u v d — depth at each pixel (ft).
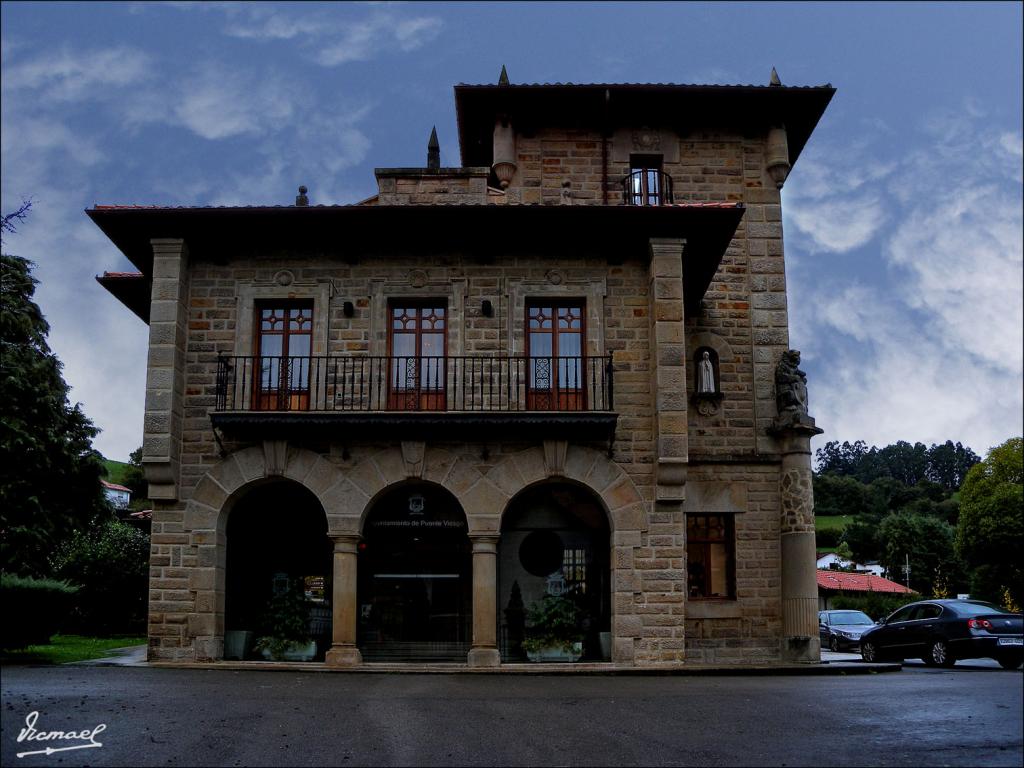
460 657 59.67
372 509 60.49
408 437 57.11
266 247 60.13
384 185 61.36
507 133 68.85
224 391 57.41
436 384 58.65
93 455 86.94
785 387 64.39
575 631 57.77
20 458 81.82
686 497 63.46
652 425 57.88
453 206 57.16
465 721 34.24
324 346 59.06
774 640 62.08
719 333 66.23
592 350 59.00
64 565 93.20
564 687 44.55
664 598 56.24
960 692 41.19
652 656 55.67
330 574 60.80
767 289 66.90
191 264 59.93
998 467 166.20
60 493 85.46
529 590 60.39
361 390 58.08
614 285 59.93
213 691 40.01
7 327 87.20
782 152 68.69
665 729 33.17
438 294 59.72
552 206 57.31
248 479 56.85
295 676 48.34
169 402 56.49
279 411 55.47
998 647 61.77
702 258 61.26
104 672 46.98
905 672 55.83
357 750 30.04
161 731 31.78
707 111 69.26
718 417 64.75
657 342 57.41
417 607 60.39
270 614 58.03
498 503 56.70
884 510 299.79
